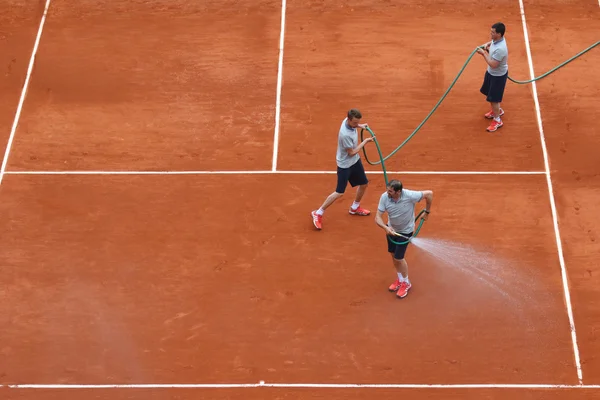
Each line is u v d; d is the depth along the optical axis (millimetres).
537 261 41875
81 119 50031
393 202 36688
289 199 45312
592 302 39969
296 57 53344
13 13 56812
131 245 43312
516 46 53219
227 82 52000
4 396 37312
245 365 38250
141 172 46906
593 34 53906
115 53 54062
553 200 44656
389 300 40562
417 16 55688
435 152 47375
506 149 47375
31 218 44656
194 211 44844
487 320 39531
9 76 52688
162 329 39688
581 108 49406
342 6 56656
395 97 50562
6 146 48500
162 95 51344
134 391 37469
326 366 38094
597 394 36656
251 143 48312
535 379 37312
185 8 56906
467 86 50938
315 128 49031
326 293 40938
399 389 37188
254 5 56969
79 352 38906
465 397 36781
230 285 41375
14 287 41500
